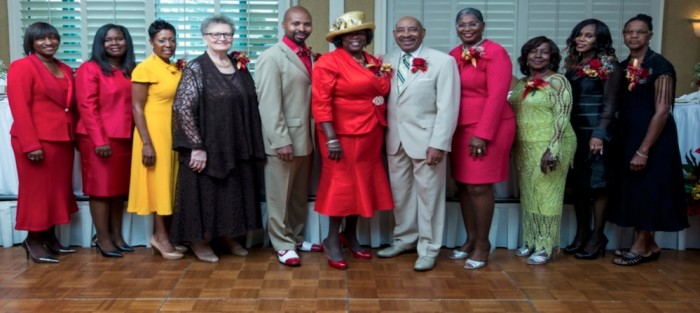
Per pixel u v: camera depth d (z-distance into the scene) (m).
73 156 3.32
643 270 3.12
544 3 4.38
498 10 4.38
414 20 2.96
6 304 2.57
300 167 3.33
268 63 3.02
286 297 2.67
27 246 3.23
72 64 4.30
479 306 2.58
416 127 3.00
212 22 3.06
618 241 3.53
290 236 3.32
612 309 2.56
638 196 3.16
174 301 2.61
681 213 3.19
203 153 3.04
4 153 3.51
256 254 3.39
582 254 3.32
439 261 3.27
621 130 3.21
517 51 4.41
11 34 4.26
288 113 3.11
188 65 3.06
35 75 3.06
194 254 3.36
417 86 2.95
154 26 3.13
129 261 3.23
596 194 3.29
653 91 3.09
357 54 2.98
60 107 3.17
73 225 3.52
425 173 3.02
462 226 3.55
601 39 3.14
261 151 3.15
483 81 2.96
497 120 2.91
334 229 3.15
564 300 2.66
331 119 2.96
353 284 2.85
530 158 3.14
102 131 3.14
